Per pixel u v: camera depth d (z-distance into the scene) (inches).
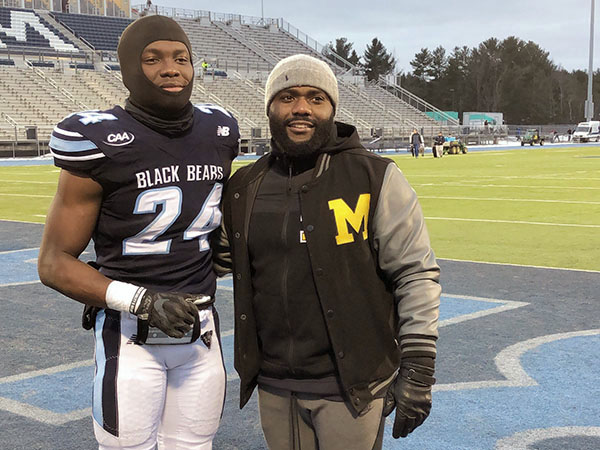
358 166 90.0
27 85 1482.5
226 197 96.7
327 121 89.7
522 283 284.4
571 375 177.3
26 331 221.6
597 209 535.2
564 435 142.7
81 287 88.0
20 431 147.0
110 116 89.5
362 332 89.6
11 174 941.2
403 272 88.6
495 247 372.8
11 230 451.2
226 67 1878.7
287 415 93.7
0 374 181.9
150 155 89.0
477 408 156.9
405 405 84.4
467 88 4557.1
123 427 90.2
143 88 88.4
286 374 92.3
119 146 87.5
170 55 88.8
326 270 88.3
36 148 1337.4
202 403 94.7
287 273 90.0
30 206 577.6
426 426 147.8
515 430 145.4
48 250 89.0
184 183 91.2
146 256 91.6
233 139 97.6
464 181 818.8
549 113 4478.3
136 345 90.8
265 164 94.4
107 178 88.0
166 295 87.2
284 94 89.4
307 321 90.0
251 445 140.5
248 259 93.6
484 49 4544.8
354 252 88.9
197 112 95.8
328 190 89.4
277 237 90.2
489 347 200.1
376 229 88.9
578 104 4687.5
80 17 1982.0
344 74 2220.7
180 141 91.2
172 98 88.6
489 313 237.1
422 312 86.7
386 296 92.0
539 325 222.5
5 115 1327.5
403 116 2086.6
